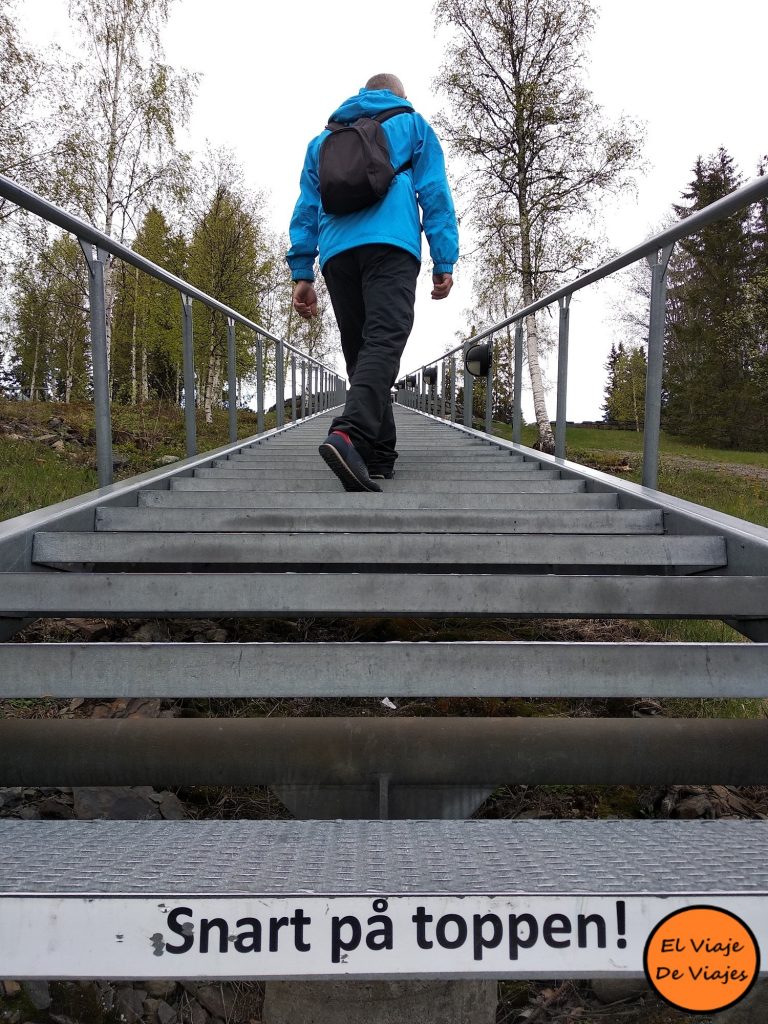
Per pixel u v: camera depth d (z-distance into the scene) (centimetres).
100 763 142
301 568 240
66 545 198
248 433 1590
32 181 1401
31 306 1738
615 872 85
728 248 2934
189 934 77
